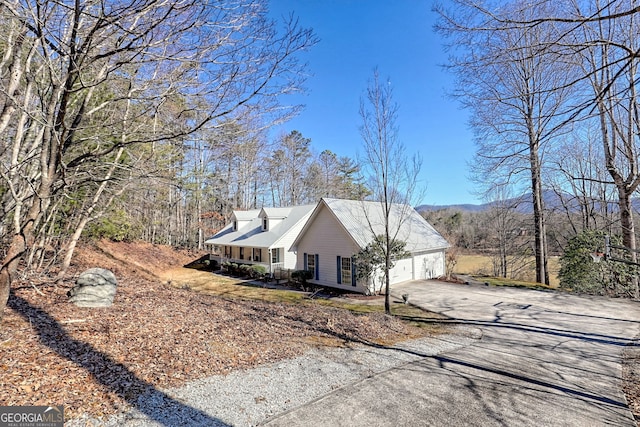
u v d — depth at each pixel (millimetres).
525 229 22781
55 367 4809
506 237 25359
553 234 22719
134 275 16875
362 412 4508
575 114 4422
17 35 5410
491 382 5691
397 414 4488
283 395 4930
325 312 10875
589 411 4758
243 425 4078
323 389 5195
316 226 18656
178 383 5008
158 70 6539
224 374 5508
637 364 6754
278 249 21828
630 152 11555
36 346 5312
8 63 6922
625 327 9727
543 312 11750
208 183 16188
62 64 5492
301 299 14539
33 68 7066
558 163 17953
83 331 6219
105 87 7289
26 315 6543
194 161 9992
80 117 5910
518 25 4344
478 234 34406
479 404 4859
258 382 5316
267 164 35750
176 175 10703
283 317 9781
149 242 29531
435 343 8094
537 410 4738
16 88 5859
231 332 7598
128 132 6301
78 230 10023
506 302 13531
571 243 16219
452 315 11383
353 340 7973
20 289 8305
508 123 16172
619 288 14578
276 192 42875
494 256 27531
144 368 5273
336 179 44156
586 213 19484
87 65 4828
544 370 6344
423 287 17141
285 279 19609
